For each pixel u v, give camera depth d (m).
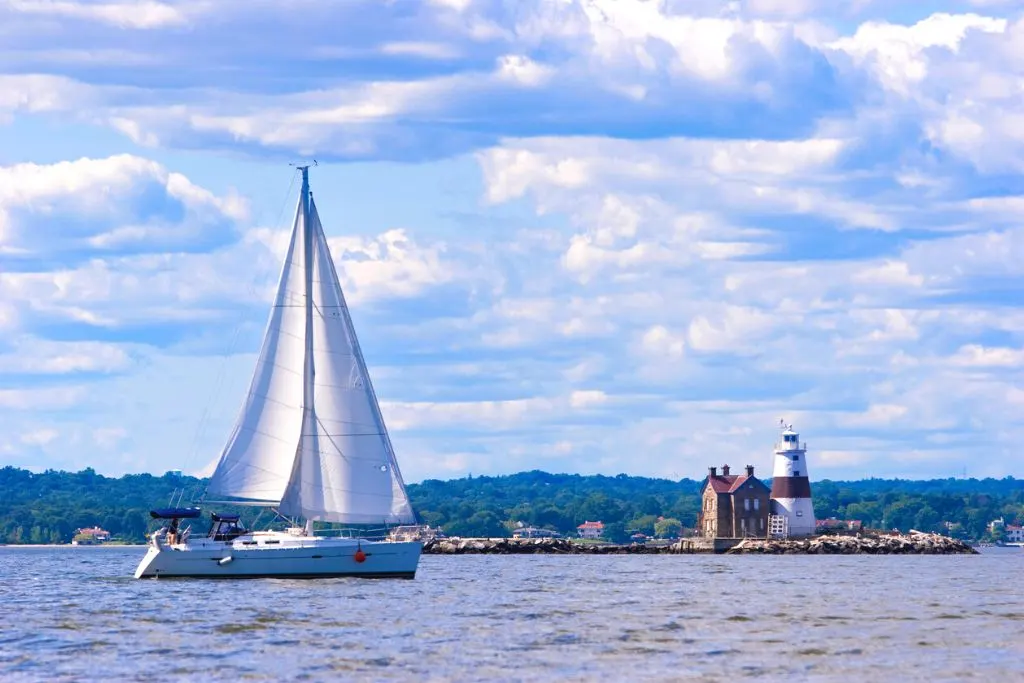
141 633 122.06
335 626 127.06
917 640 118.94
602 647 113.75
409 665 104.00
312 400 170.75
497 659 106.94
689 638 120.00
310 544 170.62
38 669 102.69
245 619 132.38
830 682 97.31
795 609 150.38
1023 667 103.75
